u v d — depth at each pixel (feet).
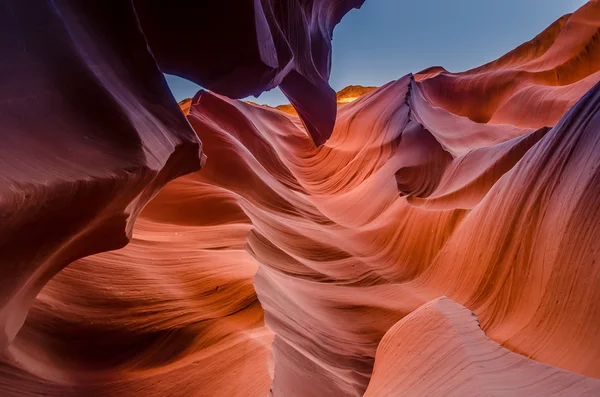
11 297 5.82
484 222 22.84
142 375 10.84
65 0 7.56
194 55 19.04
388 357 15.20
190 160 10.64
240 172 42.63
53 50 6.54
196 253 18.84
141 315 12.48
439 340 12.37
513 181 21.77
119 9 9.03
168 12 16.56
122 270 14.10
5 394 7.52
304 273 29.48
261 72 23.44
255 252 25.64
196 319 13.61
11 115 5.12
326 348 20.36
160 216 26.58
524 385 8.93
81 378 9.72
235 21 18.69
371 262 33.76
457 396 8.87
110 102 7.02
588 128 17.76
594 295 12.95
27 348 8.86
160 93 9.87
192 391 11.00
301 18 42.42
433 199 36.91
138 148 6.93
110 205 6.63
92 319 11.26
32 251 5.48
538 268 16.74
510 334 16.15
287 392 13.32
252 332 14.97
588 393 7.93
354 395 17.06
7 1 6.09
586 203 15.01
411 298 26.45
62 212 5.39
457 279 23.77
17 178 4.32
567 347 13.14
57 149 5.47
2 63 5.50
